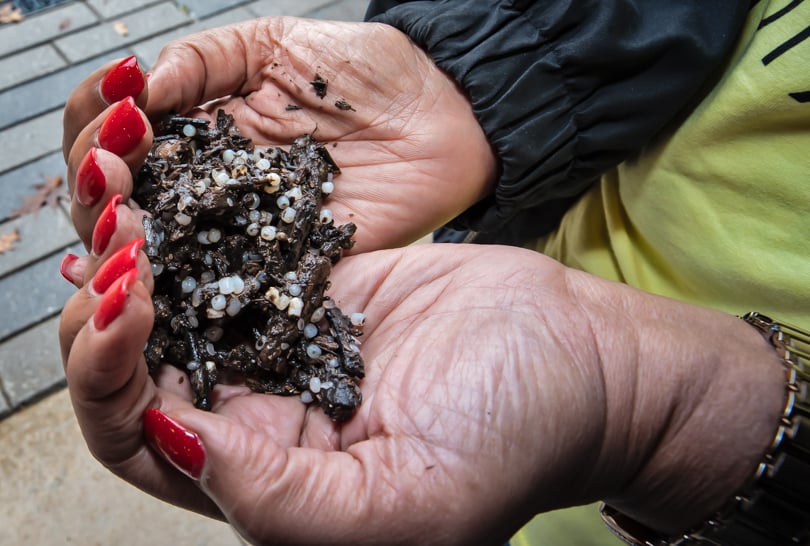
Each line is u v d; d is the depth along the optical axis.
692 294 0.30
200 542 0.45
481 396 0.24
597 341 0.24
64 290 0.52
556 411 0.23
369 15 0.35
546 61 0.29
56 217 0.54
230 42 0.31
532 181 0.31
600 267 0.33
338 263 0.29
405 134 0.32
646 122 0.29
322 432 0.26
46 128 0.59
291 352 0.27
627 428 0.24
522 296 0.25
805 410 0.23
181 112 0.31
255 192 0.29
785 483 0.23
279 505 0.23
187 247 0.27
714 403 0.24
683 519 0.25
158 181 0.28
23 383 0.48
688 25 0.28
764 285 0.27
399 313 0.27
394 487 0.23
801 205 0.26
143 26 0.66
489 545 0.24
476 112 0.31
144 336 0.22
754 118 0.26
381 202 0.32
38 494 0.45
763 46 0.26
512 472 0.23
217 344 0.28
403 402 0.24
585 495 0.25
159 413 0.23
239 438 0.23
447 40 0.30
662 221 0.30
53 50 0.63
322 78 0.31
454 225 0.35
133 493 0.46
